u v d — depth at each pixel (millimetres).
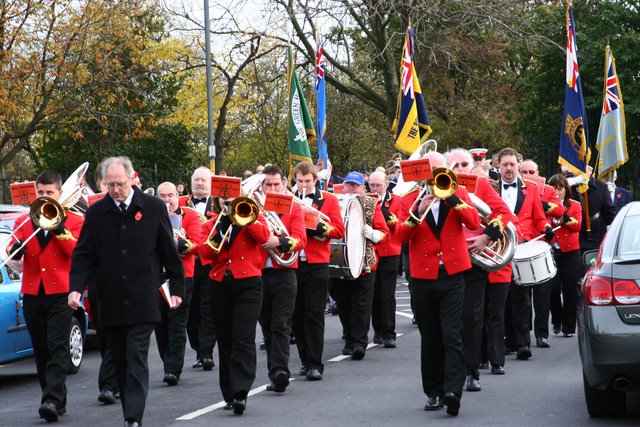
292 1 34000
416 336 14992
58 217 9031
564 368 11320
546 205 12875
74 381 11797
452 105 48125
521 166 13211
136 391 8023
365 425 8430
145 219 8273
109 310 8164
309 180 11336
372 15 33125
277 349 10008
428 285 8797
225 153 48531
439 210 8781
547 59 37219
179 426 8594
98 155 41281
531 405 9117
